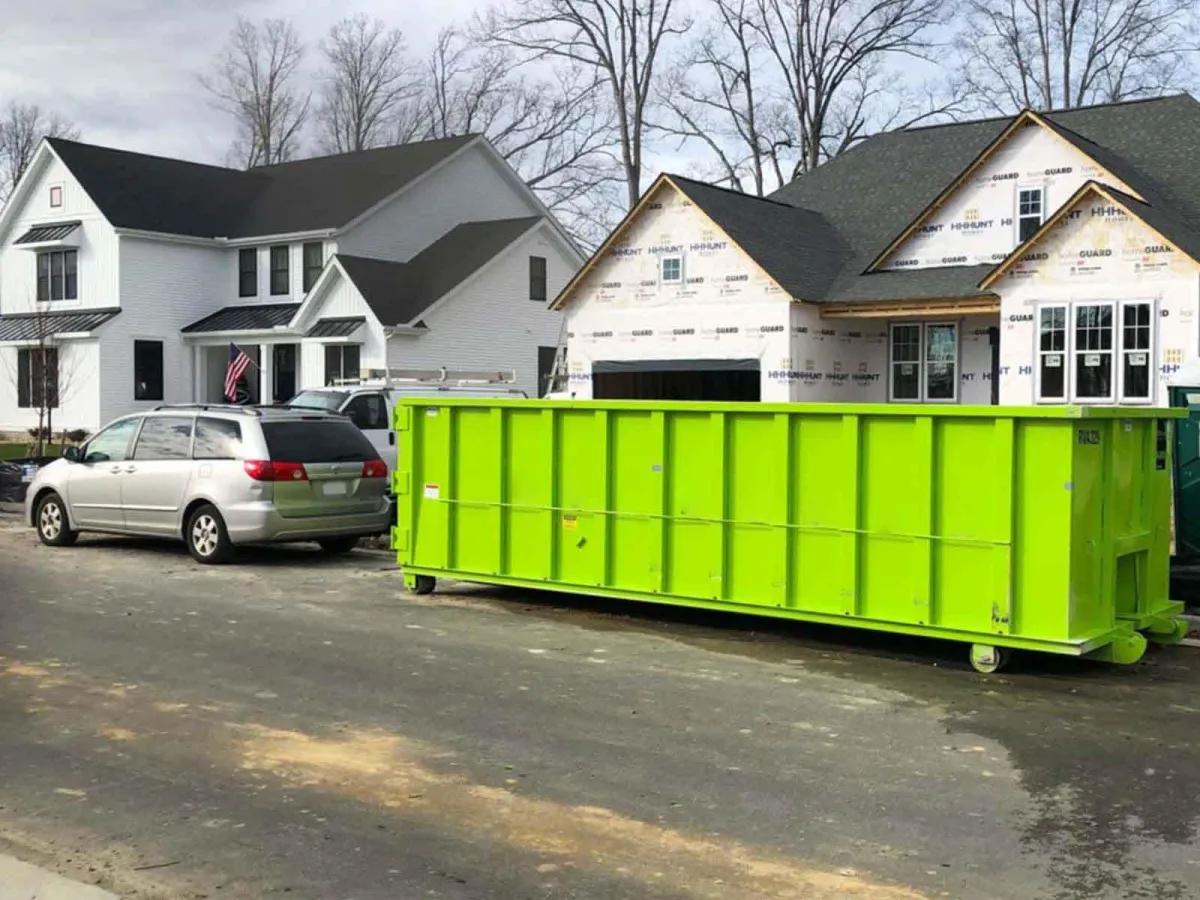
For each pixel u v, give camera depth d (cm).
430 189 3925
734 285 2428
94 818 578
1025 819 577
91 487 1526
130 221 3688
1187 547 1173
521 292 3788
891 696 814
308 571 1375
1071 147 2217
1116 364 1981
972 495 870
